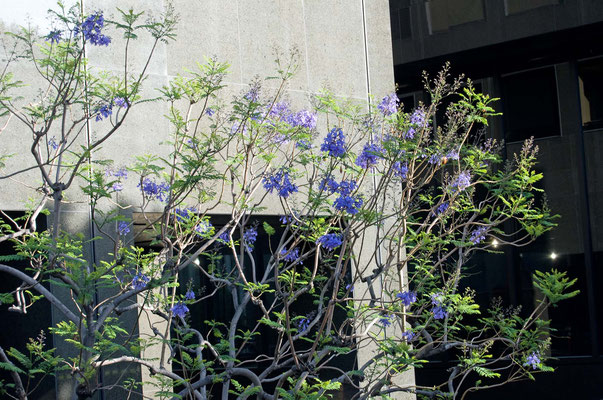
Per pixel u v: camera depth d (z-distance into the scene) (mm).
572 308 15031
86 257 8711
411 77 16141
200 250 6375
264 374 6293
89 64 9078
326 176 6434
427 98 16016
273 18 10914
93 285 5766
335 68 11523
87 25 6223
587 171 15133
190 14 10086
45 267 5996
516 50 15141
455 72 16000
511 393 15312
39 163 5914
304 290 6773
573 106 15203
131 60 9469
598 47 14930
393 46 16188
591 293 14844
